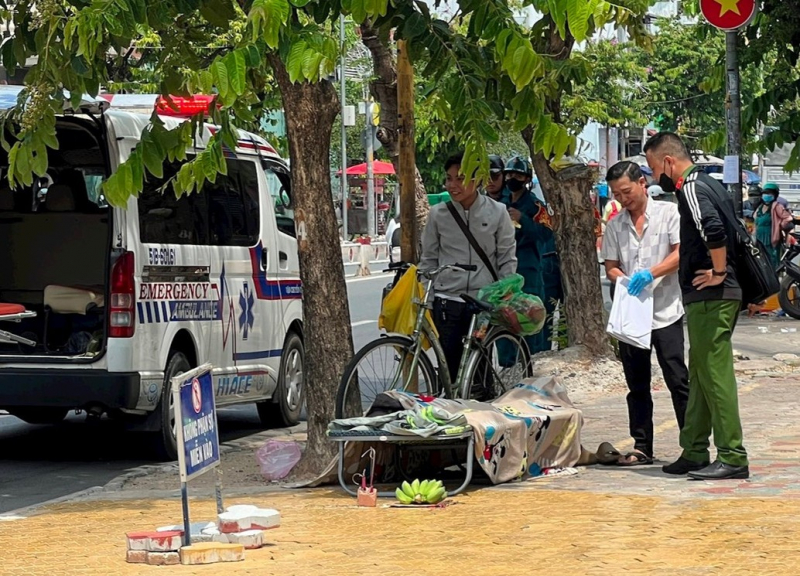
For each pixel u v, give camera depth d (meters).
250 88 10.86
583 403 14.76
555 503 8.86
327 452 10.86
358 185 67.81
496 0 8.84
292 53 8.28
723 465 9.62
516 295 10.94
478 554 7.40
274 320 14.62
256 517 8.31
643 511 8.43
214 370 13.25
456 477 10.24
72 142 12.74
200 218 13.24
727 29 15.62
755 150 17.86
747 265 9.39
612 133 53.28
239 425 15.29
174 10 9.58
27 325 12.64
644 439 10.66
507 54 8.66
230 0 10.09
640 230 10.30
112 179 9.51
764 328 22.12
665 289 10.33
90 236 13.20
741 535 7.58
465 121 9.38
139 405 12.09
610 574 6.79
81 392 11.88
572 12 8.02
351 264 45.78
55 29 9.32
